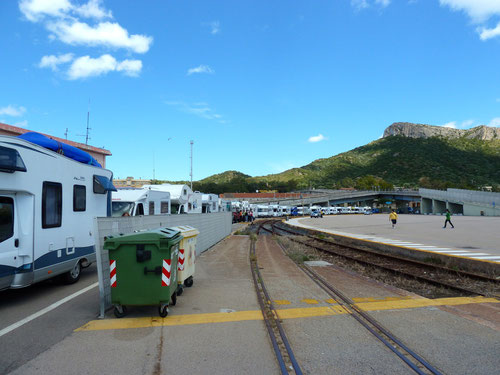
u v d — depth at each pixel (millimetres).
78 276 8555
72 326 5195
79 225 8414
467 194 77625
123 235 5625
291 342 4547
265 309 5965
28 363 3967
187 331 4930
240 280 8547
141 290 5410
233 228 37125
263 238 24406
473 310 6055
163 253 5426
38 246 6820
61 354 4195
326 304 6363
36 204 6801
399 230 29438
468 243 17812
